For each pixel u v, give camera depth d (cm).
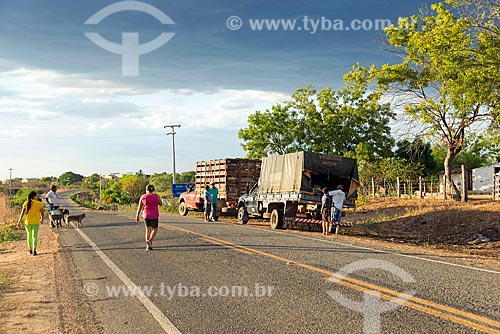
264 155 4525
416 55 2844
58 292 928
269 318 705
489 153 5050
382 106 4431
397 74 2880
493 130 2736
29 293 937
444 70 2191
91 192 13662
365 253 1282
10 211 3478
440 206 2580
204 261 1178
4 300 881
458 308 721
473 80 2073
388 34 2930
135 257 1282
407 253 1293
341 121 4516
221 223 2394
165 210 3897
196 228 2045
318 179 2122
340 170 2120
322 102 4534
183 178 12212
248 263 1134
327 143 4497
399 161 4434
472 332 616
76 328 710
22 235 2144
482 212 2211
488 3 2183
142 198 1420
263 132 4522
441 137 2936
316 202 2052
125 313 768
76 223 2473
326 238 1688
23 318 768
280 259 1184
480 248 1731
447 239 1984
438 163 5075
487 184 4222
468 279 930
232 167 2720
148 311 770
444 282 902
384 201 3284
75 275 1081
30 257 1403
